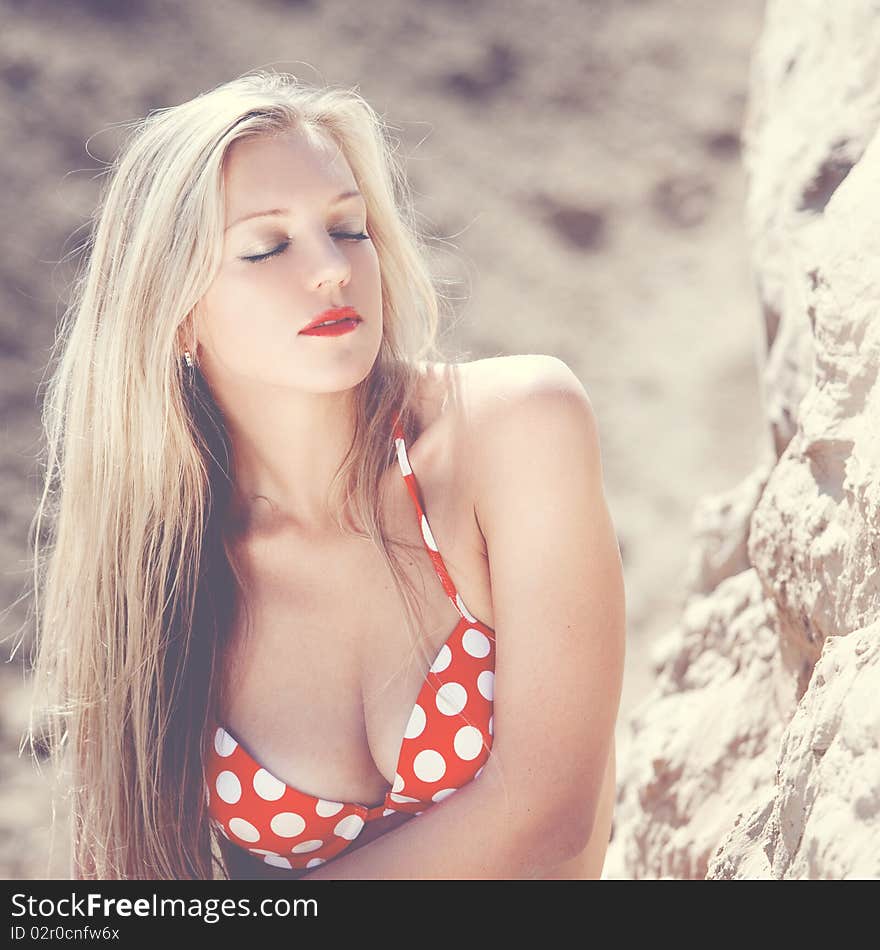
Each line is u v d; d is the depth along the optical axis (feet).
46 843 18.16
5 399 28.07
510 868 6.18
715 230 36.32
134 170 6.62
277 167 6.21
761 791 7.71
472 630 6.68
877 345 5.93
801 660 7.09
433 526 6.70
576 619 6.40
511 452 6.49
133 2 37.37
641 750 9.46
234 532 7.16
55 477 7.70
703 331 33.04
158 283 6.44
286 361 6.25
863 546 5.61
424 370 7.05
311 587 6.98
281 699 6.99
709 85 40.37
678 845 8.14
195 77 36.42
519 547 6.44
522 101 39.63
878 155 6.81
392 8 40.52
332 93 6.68
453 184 36.83
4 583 24.53
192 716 7.18
